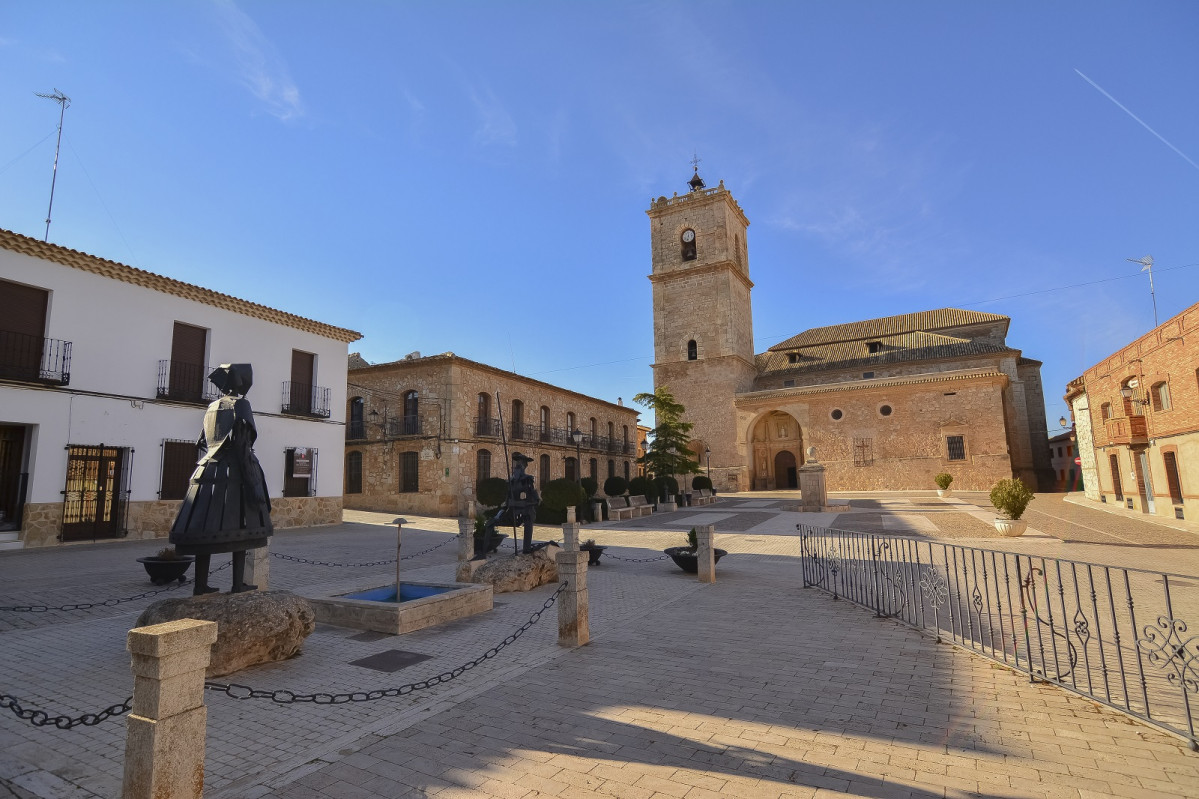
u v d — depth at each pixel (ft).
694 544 38.96
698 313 162.40
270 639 19.49
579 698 16.66
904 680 17.75
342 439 77.10
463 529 41.11
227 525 19.85
